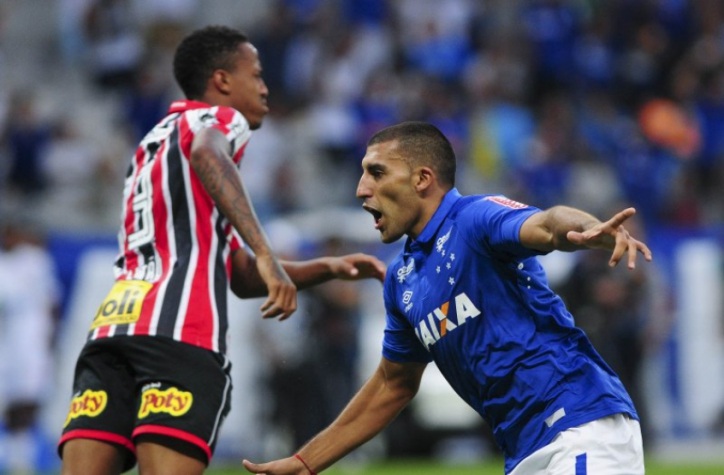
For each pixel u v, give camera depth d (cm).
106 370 1841
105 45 6881
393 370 1891
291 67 6725
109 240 4956
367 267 2120
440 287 1728
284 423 4497
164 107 6369
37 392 4409
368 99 6619
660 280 5512
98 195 6059
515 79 7056
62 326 4834
